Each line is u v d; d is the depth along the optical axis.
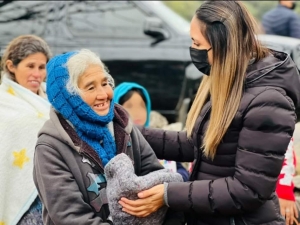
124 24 6.87
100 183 2.56
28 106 3.30
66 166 2.53
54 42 6.80
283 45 6.18
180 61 6.69
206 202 2.45
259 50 2.53
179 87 6.71
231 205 2.44
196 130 2.61
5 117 3.21
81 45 6.78
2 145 3.13
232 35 2.48
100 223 2.49
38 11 6.89
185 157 2.95
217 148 2.51
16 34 6.83
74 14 6.90
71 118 2.55
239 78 2.47
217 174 2.54
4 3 6.89
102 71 2.58
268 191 2.41
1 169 3.11
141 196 2.47
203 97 2.68
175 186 2.49
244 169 2.42
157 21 6.75
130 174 2.48
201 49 2.55
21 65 3.44
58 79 2.54
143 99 3.68
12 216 3.10
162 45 6.74
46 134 2.56
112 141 2.64
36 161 2.55
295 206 3.18
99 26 6.88
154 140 2.96
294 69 2.48
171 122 6.76
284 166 3.15
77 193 2.49
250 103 2.43
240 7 2.53
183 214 2.71
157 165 2.80
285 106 2.40
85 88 2.54
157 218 2.57
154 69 6.73
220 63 2.50
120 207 2.49
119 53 6.75
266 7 13.14
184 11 14.47
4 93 3.36
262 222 2.53
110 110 2.61
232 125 2.47
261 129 2.40
